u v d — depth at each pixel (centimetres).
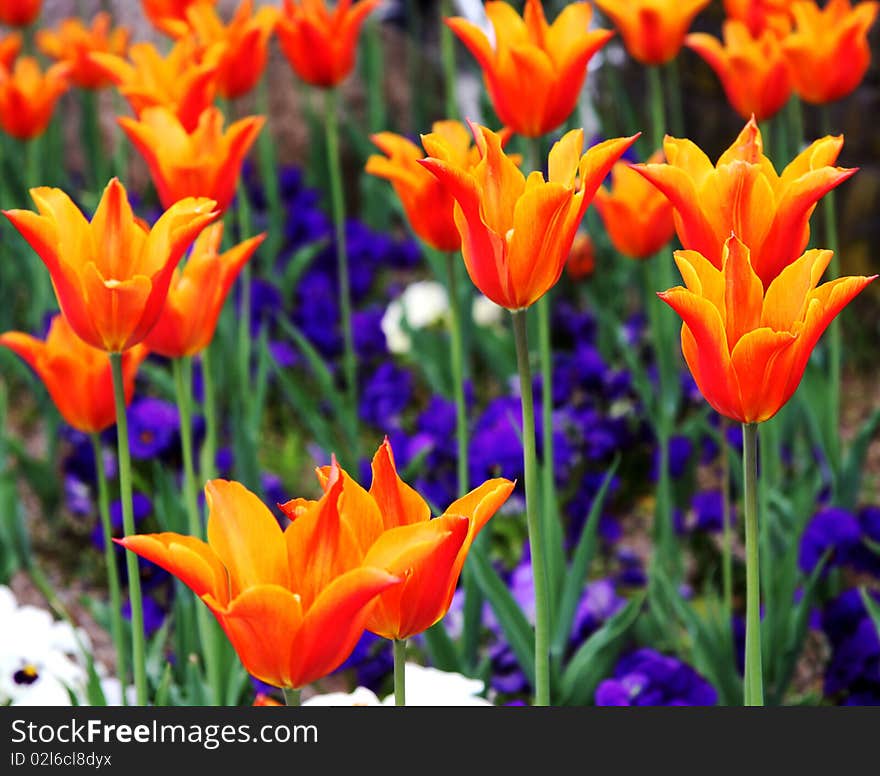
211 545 100
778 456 162
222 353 187
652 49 148
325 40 162
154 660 131
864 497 191
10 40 183
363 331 213
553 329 204
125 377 124
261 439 207
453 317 136
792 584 137
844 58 143
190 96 133
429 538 99
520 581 145
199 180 125
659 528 154
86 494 182
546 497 136
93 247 109
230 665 128
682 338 107
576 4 128
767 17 149
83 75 221
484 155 106
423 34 385
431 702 120
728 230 107
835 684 133
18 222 108
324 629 98
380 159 130
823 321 105
